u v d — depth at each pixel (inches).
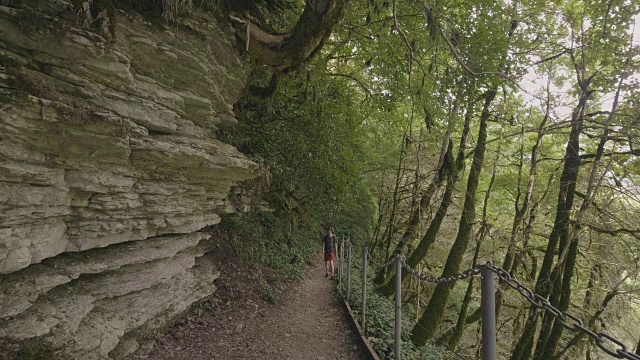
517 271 618.2
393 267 612.7
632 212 456.8
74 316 165.8
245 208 437.4
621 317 508.7
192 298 271.1
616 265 471.2
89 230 188.5
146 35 214.8
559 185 474.3
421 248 507.5
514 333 563.5
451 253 461.4
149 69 222.4
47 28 161.3
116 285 201.0
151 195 223.0
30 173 151.0
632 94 393.7
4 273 145.4
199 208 282.2
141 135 203.0
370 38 408.2
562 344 514.3
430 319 418.0
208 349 228.8
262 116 433.1
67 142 166.1
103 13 181.0
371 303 358.3
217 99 282.8
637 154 395.5
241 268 381.1
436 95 411.5
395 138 761.0
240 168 281.3
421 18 366.6
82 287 184.5
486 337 100.5
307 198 578.6
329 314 332.2
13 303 145.3
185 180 251.8
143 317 211.2
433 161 744.3
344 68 547.2
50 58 167.3
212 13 263.0
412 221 576.1
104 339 174.6
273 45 289.7
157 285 235.1
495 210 748.6
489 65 345.1
